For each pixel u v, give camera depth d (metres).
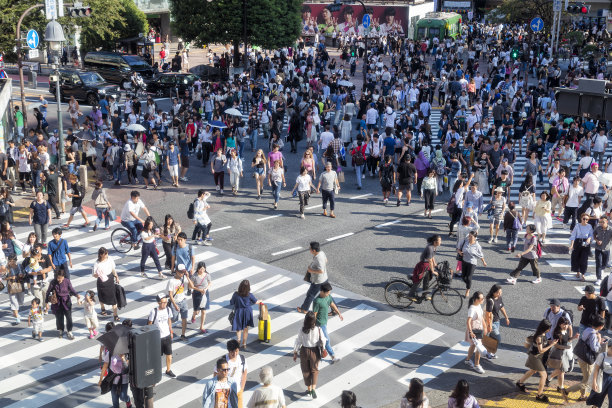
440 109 43.34
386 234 21.75
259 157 24.95
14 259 15.61
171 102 42.59
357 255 19.94
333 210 23.36
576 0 74.25
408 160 24.30
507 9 65.19
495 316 14.16
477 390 13.22
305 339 12.61
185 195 25.59
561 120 34.59
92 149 27.89
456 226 22.62
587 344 12.89
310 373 12.77
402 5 74.56
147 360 9.92
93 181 27.19
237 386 11.29
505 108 36.97
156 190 26.20
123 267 18.89
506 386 13.41
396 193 26.20
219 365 11.02
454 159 25.91
